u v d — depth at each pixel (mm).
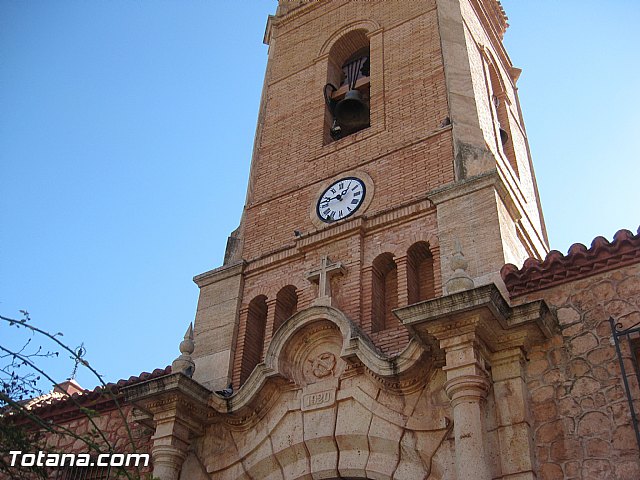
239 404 13000
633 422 9719
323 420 12398
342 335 12703
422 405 11609
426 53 18547
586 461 9883
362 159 16938
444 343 10938
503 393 10781
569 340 11023
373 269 14359
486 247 12945
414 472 11297
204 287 16391
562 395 10586
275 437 12750
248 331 15188
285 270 15594
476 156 14953
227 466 12984
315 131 18812
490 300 10484
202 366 14766
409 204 14727
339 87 20906
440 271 13484
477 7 22531
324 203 16500
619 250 11352
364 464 11812
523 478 9914
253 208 17906
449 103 16703
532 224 17281
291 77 21266
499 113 21172
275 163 18766
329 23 22125
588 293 11320
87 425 15516
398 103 17750
